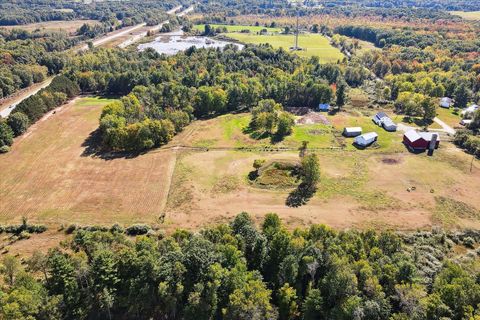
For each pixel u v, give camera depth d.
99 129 117.50
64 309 52.84
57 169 95.81
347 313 49.31
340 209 80.62
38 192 86.12
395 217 78.12
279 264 57.56
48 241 70.81
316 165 86.81
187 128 120.75
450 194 85.69
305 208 80.88
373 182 90.31
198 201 83.00
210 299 52.38
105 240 61.47
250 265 60.03
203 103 130.88
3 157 101.56
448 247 69.88
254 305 49.53
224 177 92.19
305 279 57.19
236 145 108.94
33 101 126.31
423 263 61.50
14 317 46.69
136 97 131.00
